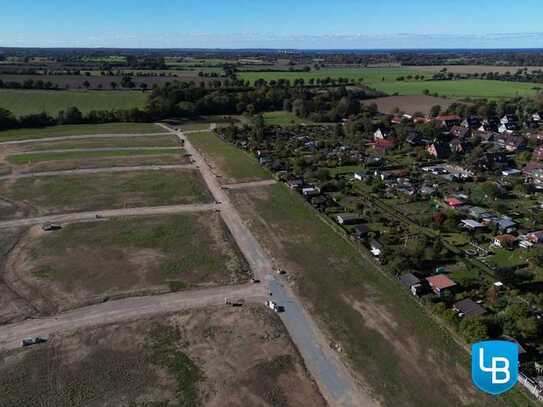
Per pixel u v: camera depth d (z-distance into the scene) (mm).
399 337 41750
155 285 50500
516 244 60156
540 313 43656
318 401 34281
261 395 34781
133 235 63500
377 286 50688
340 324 43781
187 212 72875
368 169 98125
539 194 79812
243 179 91562
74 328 42594
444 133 127062
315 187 84250
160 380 36219
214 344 40594
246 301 47531
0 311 44969
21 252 57562
